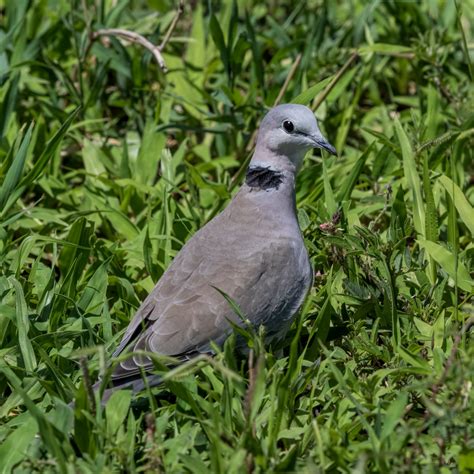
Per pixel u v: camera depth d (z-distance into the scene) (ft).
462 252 36.42
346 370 29.78
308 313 34.32
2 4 55.21
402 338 32.12
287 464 25.68
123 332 32.19
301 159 35.53
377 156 42.16
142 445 27.50
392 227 35.27
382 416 27.84
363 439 28.45
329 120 47.24
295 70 47.42
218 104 48.80
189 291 31.73
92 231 37.86
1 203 36.94
